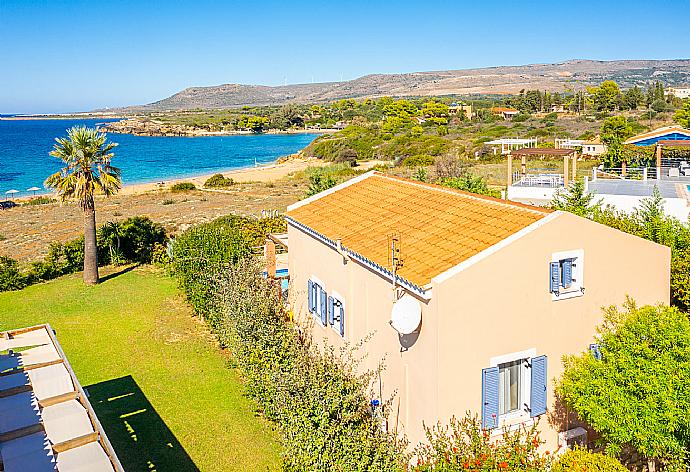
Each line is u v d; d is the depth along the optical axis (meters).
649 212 19.64
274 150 137.38
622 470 10.14
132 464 13.28
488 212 14.10
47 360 13.02
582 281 12.71
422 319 11.84
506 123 120.12
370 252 14.08
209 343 20.62
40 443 10.03
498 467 9.27
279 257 26.53
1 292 27.34
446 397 11.51
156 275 29.75
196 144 160.75
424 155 81.06
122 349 20.14
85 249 27.92
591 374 10.61
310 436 11.08
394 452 11.30
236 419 15.34
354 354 15.24
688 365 9.49
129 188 71.00
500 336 11.91
